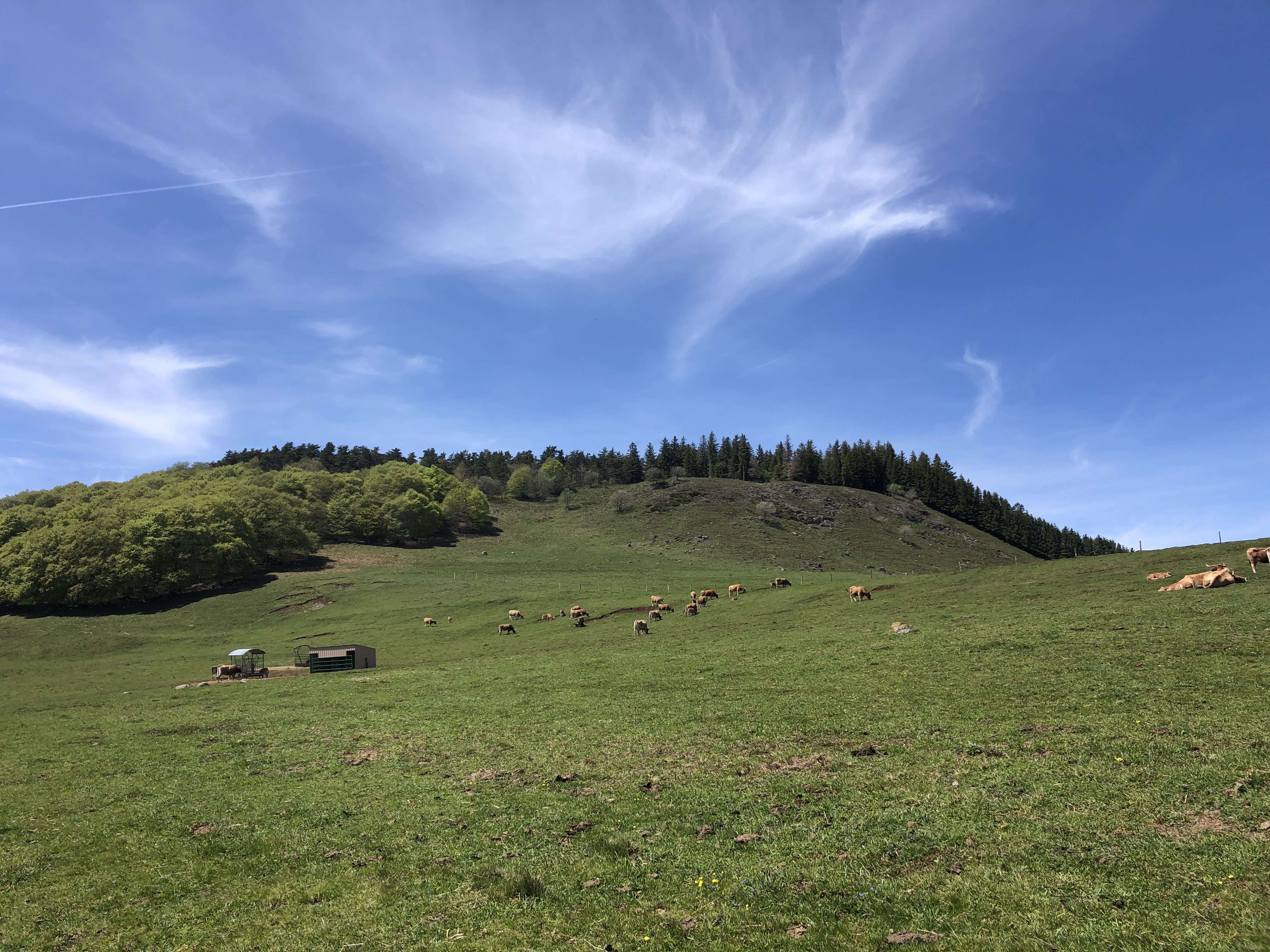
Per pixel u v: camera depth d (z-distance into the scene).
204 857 16.55
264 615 104.44
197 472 199.25
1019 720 21.28
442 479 197.88
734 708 27.56
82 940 12.55
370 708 36.59
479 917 12.02
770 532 184.00
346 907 13.01
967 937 9.70
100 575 108.38
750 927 10.76
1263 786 13.71
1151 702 21.17
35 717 43.00
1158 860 11.22
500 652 60.72
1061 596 44.97
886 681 29.22
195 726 35.25
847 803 15.93
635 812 16.92
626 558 153.00
